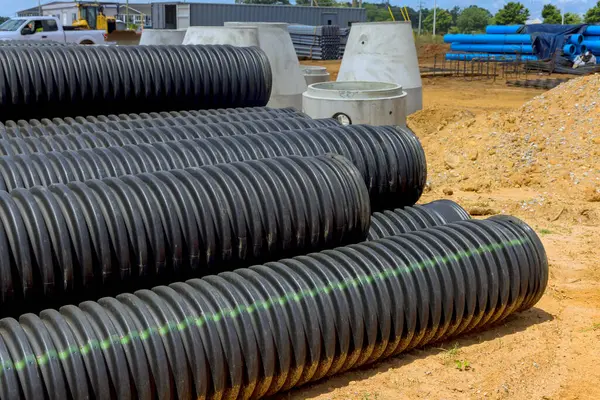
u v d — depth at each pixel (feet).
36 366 13.78
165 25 138.92
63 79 29.40
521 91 80.02
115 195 17.78
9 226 16.16
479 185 36.55
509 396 17.60
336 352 17.49
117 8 203.92
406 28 51.42
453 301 19.30
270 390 16.97
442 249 19.67
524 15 261.85
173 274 18.07
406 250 19.44
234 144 23.65
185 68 31.86
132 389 14.69
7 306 16.22
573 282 24.68
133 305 15.69
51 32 99.14
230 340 15.83
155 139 25.96
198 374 15.38
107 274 17.13
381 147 24.21
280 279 17.30
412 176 24.56
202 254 18.30
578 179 35.73
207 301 16.22
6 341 14.03
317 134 24.45
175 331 15.33
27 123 27.96
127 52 31.17
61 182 20.93
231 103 33.63
